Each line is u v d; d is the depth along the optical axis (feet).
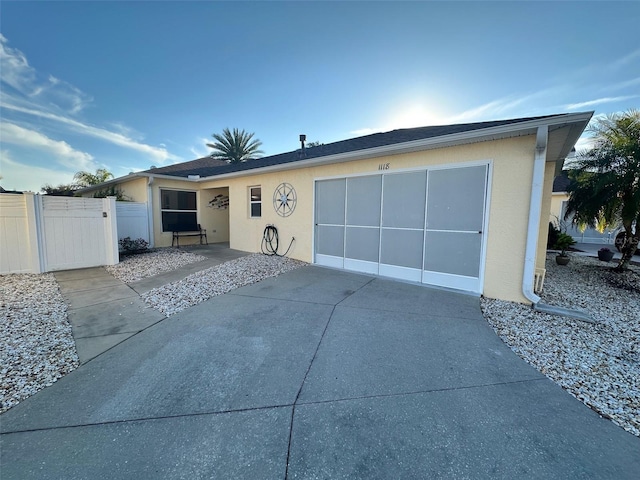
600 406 6.89
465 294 15.78
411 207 18.02
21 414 6.48
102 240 22.97
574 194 24.86
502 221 14.69
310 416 6.51
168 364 8.75
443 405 6.91
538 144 13.08
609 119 22.90
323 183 22.91
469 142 15.35
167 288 16.71
